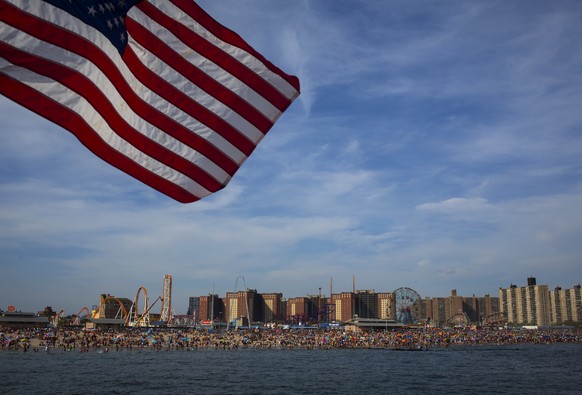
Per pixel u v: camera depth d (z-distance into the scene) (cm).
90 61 1248
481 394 7244
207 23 1466
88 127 1263
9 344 13700
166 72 1428
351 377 9044
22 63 1164
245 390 7281
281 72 1533
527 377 9438
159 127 1423
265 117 1527
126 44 1349
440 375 9619
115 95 1323
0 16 1141
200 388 7388
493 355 15675
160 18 1423
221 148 1491
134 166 1388
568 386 8188
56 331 17662
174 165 1444
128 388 7250
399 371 10262
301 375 9262
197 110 1463
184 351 15525
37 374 8538
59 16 1209
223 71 1484
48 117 1189
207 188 1491
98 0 1285
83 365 10225
